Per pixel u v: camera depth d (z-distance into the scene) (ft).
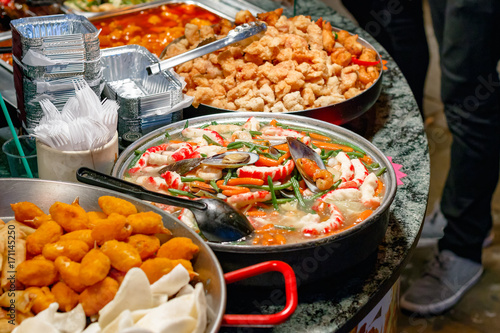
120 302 3.41
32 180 4.44
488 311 10.04
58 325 3.46
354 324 4.35
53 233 3.91
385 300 5.07
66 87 5.56
